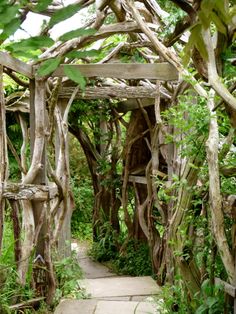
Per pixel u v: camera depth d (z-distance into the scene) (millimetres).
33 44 656
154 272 5398
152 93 5105
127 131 6320
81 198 8352
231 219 2525
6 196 3586
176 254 3041
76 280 4656
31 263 3809
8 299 3625
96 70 3982
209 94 2582
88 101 6191
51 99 4020
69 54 719
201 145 2832
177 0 987
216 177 2438
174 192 4230
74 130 6742
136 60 4980
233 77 2078
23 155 5344
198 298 2922
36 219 3877
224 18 833
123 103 6273
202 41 938
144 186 6316
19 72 3637
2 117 3508
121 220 6930
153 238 5543
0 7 611
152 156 5422
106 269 6055
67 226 5078
